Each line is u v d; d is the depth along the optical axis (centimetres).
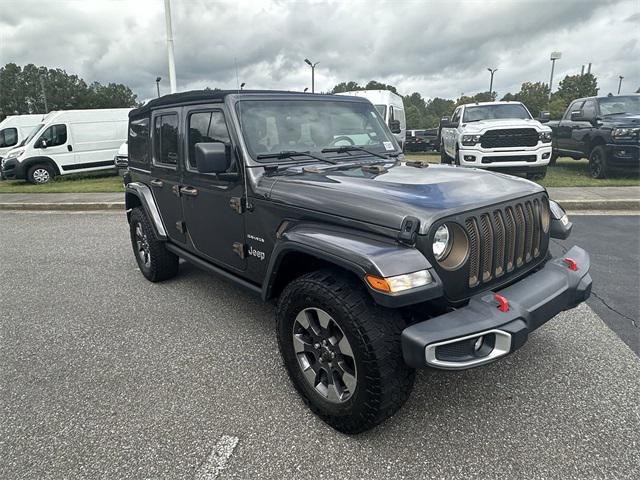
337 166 332
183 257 431
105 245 702
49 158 1557
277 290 301
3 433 263
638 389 284
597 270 487
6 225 911
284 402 284
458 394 285
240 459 237
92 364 339
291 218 285
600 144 1048
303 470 228
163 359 342
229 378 313
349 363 243
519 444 241
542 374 303
